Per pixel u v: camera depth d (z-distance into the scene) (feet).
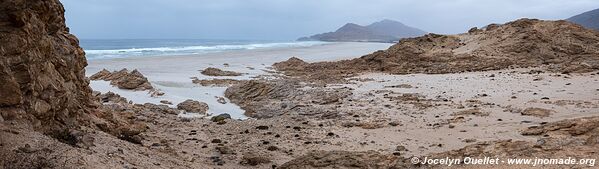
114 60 167.73
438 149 44.91
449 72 116.06
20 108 32.48
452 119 59.93
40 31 36.35
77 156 29.14
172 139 51.44
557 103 65.46
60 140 32.48
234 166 40.45
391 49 156.35
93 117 45.52
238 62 170.40
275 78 118.01
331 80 105.09
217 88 99.71
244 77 120.57
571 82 84.84
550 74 97.45
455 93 81.20
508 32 151.84
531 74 100.01
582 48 134.10
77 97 44.11
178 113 73.67
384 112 68.13
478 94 78.59
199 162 40.65
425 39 162.71
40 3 37.70
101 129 44.24
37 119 34.30
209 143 50.57
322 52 257.55
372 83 98.58
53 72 38.17
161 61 165.78
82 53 47.78
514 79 92.99
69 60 42.68
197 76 118.62
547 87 81.05
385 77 110.01
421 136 51.96
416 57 139.54
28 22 34.27
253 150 47.16
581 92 74.02
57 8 43.27
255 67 151.12
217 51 272.10
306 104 76.69
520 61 125.59
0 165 25.04
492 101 71.41
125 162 31.81
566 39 140.26
